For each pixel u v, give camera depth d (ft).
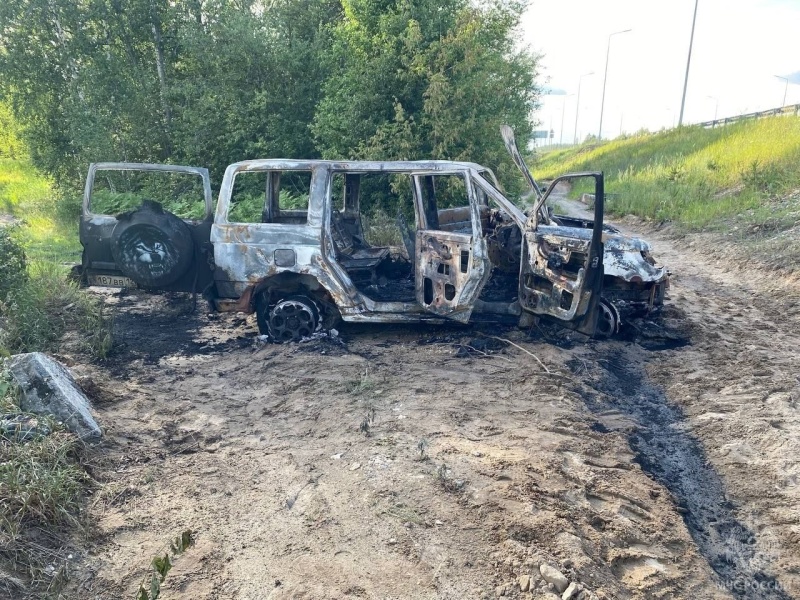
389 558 10.61
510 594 9.79
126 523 11.59
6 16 48.19
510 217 21.50
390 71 44.11
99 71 48.78
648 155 88.58
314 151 49.16
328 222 20.71
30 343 19.95
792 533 12.11
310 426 15.51
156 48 50.83
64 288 24.95
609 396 17.74
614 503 12.57
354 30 47.01
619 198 60.18
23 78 49.55
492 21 48.91
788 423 15.88
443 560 10.52
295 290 21.49
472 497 12.14
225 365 19.70
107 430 14.78
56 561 10.41
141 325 23.86
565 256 18.92
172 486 12.84
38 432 13.19
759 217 40.45
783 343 21.99
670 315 25.22
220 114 47.11
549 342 21.25
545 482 12.81
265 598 9.77
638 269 21.29
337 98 44.24
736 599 10.56
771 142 60.18
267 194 22.90
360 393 17.25
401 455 13.79
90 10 48.93
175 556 10.69
